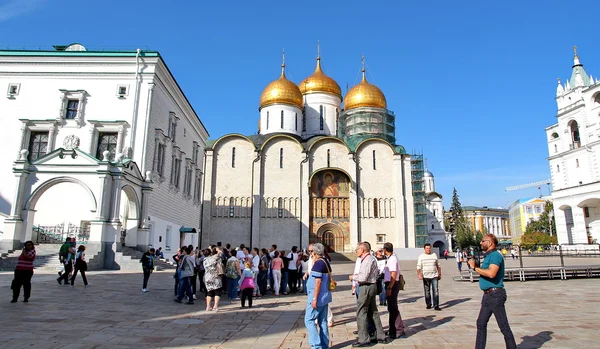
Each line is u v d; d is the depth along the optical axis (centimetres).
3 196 3478
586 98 6178
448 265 4447
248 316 1203
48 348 777
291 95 5644
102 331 935
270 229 4822
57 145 3522
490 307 713
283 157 5016
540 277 2375
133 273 2509
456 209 10725
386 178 5012
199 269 1773
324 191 4975
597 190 5709
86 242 2700
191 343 853
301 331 991
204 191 4822
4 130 3606
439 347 823
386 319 1152
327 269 806
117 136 3550
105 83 3641
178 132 4384
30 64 3700
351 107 5775
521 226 12419
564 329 981
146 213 3177
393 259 957
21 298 1387
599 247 5559
